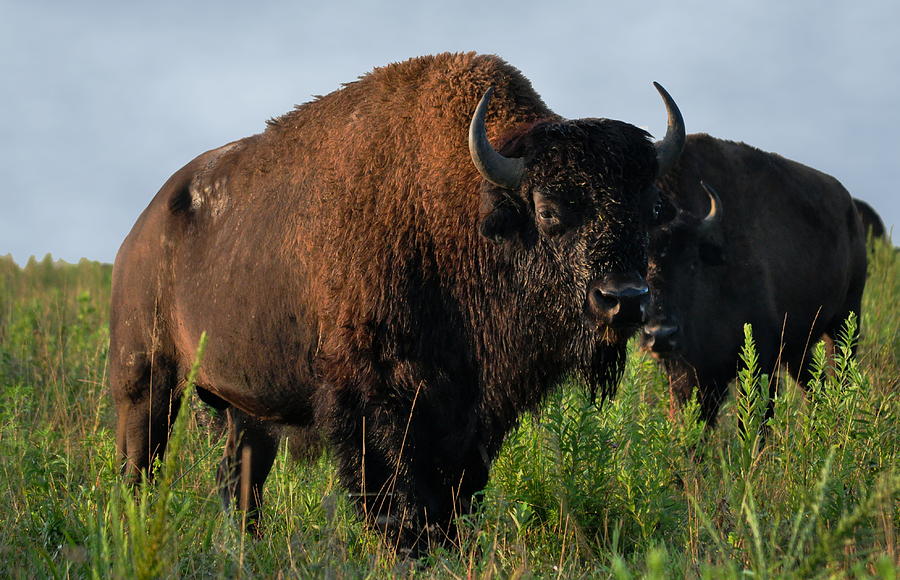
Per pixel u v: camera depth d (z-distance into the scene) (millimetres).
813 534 15281
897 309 40625
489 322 18828
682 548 16922
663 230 27969
